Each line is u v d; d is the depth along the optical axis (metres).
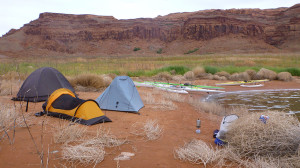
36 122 5.78
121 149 4.38
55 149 4.11
